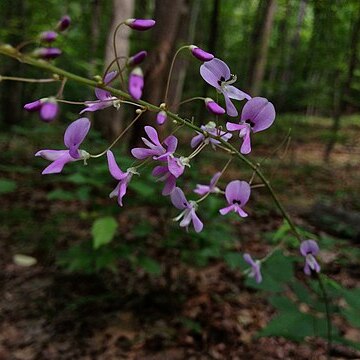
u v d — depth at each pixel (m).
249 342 3.10
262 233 4.71
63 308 3.50
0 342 3.17
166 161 1.23
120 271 3.90
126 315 3.37
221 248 3.96
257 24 11.29
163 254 3.86
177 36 4.80
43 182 6.08
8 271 4.06
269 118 1.25
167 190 1.28
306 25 13.80
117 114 8.24
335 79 10.66
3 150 7.94
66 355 3.04
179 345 3.08
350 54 9.44
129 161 3.17
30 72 11.30
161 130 4.03
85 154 1.14
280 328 1.90
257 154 10.12
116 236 3.63
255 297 3.59
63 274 3.95
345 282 3.22
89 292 3.66
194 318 3.30
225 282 3.75
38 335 3.24
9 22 8.66
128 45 8.43
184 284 3.65
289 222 1.71
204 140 1.28
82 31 11.60
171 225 3.65
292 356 2.96
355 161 10.16
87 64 8.96
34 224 4.90
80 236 4.68
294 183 7.71
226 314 3.35
